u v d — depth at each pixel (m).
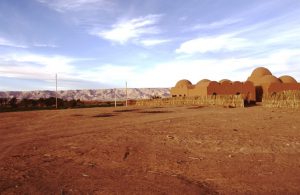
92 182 6.35
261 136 11.95
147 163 8.03
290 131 13.25
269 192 5.59
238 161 8.09
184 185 6.08
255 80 52.53
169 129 14.71
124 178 6.64
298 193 5.52
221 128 14.66
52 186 6.09
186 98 42.28
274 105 30.08
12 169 7.55
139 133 13.60
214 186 6.02
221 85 45.12
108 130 14.98
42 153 9.63
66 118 22.34
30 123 19.34
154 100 46.81
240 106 34.62
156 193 5.59
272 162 7.91
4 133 14.77
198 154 9.04
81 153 9.44
